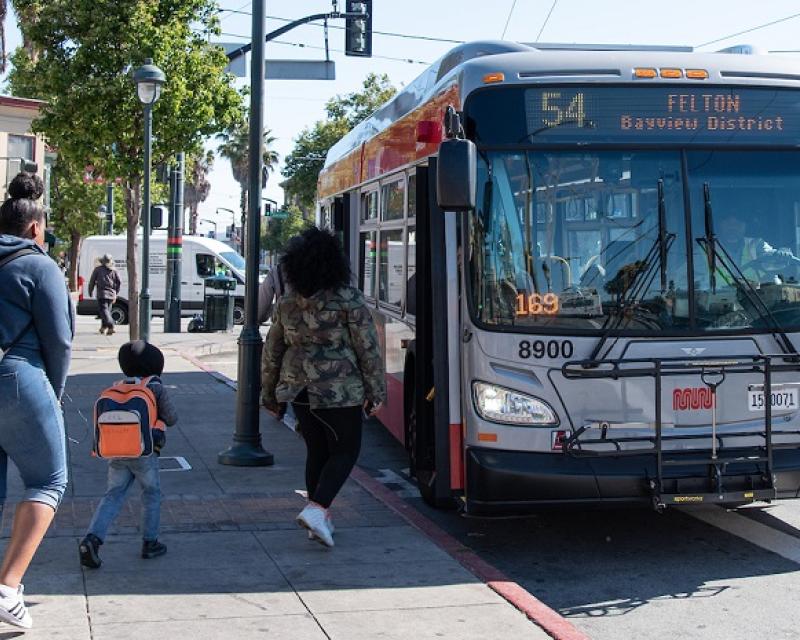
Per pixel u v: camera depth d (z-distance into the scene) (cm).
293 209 6550
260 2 979
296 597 606
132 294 2200
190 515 786
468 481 696
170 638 536
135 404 642
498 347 692
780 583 679
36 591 604
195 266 3256
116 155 2133
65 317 526
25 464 523
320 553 694
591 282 698
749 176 716
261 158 988
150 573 643
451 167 648
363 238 1155
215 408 1353
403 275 935
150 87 1784
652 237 704
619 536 798
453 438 711
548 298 696
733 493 681
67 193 4934
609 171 708
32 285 518
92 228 5047
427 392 780
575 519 847
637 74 713
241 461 980
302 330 691
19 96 3120
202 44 2175
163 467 972
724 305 704
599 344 686
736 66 726
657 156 711
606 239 703
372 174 1090
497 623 569
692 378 693
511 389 689
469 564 675
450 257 715
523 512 688
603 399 687
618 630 592
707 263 705
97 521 648
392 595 613
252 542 717
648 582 684
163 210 2145
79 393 1457
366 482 912
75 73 2081
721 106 720
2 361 513
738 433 694
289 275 690
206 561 671
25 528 520
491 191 703
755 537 792
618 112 712
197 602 593
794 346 706
